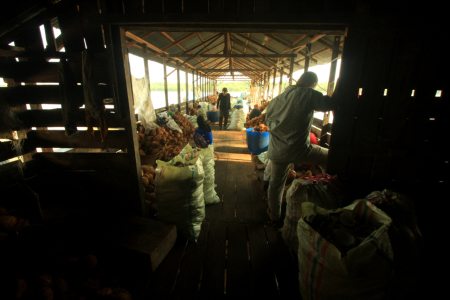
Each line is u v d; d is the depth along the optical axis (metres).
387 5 1.79
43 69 2.13
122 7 1.89
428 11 1.75
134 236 1.99
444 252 1.99
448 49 1.79
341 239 1.38
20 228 1.85
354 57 1.89
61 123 2.34
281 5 1.84
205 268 1.92
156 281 1.78
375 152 2.07
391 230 1.51
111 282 1.69
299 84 2.12
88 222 2.14
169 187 2.14
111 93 2.11
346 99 1.98
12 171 2.19
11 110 2.19
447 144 1.95
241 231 2.41
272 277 1.82
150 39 4.93
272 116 2.19
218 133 7.89
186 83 10.57
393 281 1.33
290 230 2.07
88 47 2.02
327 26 1.92
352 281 1.23
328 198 1.95
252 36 6.30
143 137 4.32
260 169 4.14
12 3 1.78
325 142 3.66
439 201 2.10
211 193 2.90
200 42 6.80
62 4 1.93
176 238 2.24
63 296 1.40
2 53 1.90
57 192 2.36
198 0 1.84
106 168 2.41
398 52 1.84
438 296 1.60
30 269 1.51
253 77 21.62
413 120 1.96
